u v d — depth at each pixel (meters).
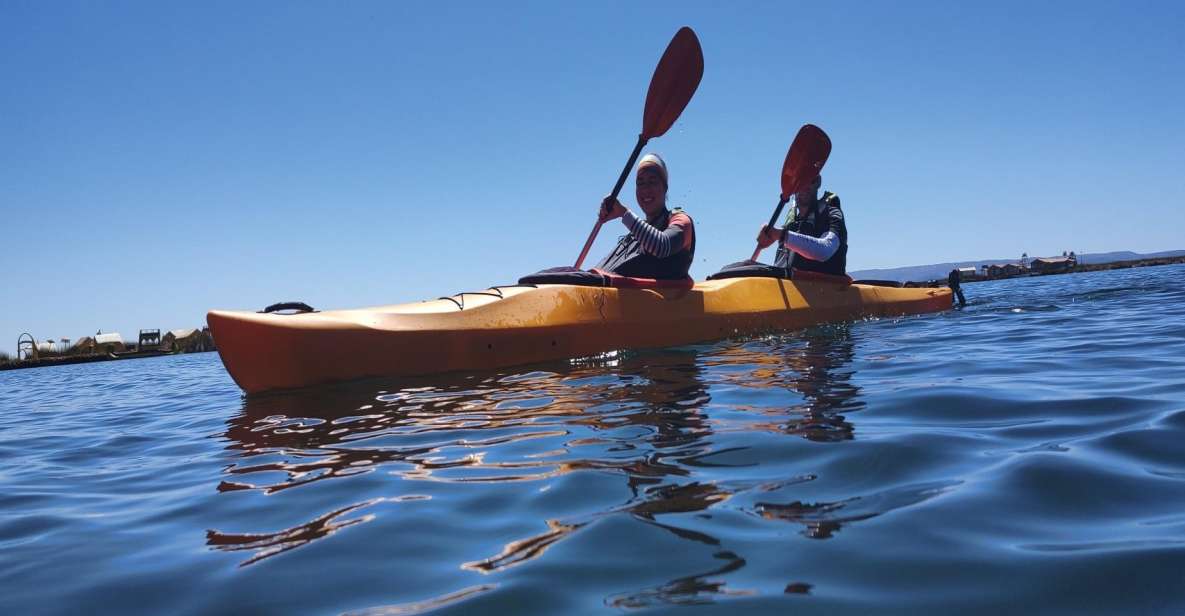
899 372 3.00
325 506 1.59
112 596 1.17
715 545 1.18
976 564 1.06
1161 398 2.16
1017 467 1.52
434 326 3.63
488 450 1.99
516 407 2.63
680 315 4.50
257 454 2.26
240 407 3.35
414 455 2.01
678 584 1.05
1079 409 2.08
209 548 1.38
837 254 5.93
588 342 4.06
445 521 1.41
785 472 1.58
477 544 1.28
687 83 4.75
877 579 1.03
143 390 5.95
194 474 2.09
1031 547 1.11
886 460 1.63
